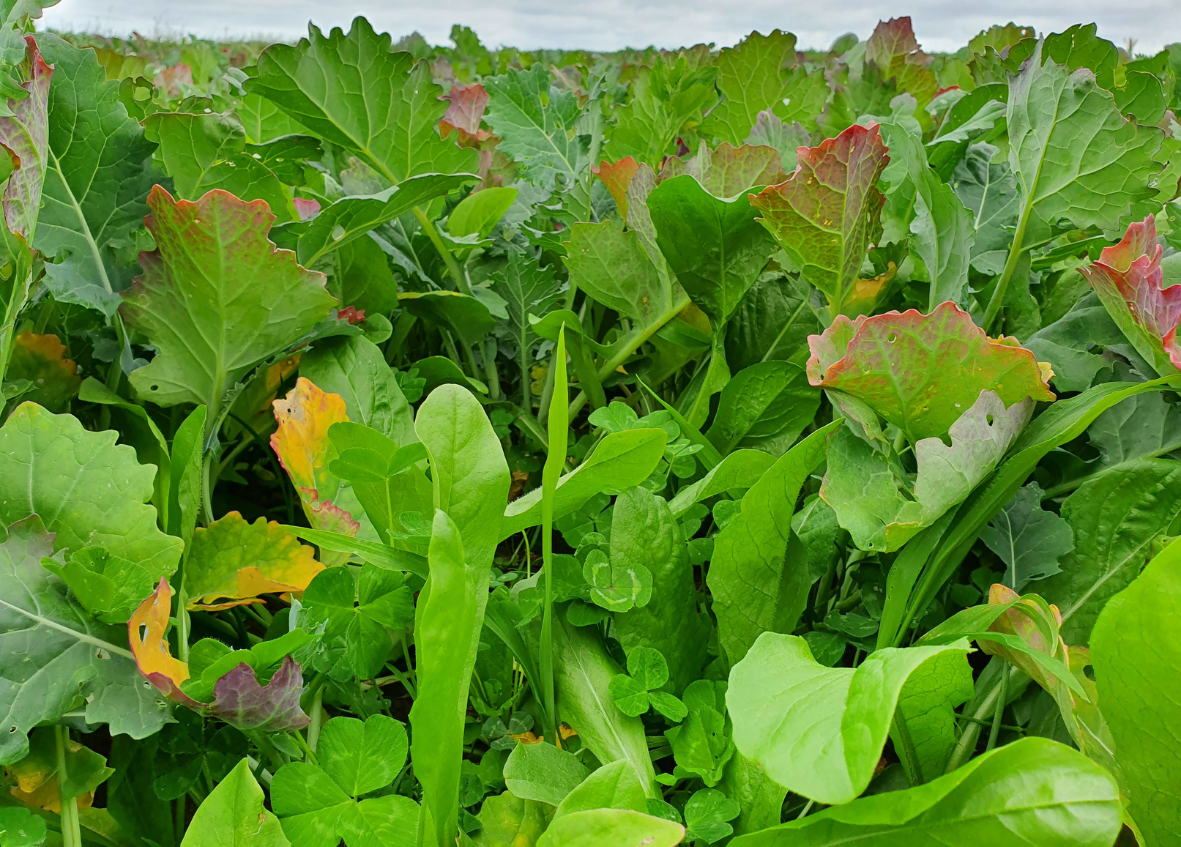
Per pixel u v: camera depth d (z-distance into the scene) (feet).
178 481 2.67
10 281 2.55
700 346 4.11
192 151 3.46
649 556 2.73
